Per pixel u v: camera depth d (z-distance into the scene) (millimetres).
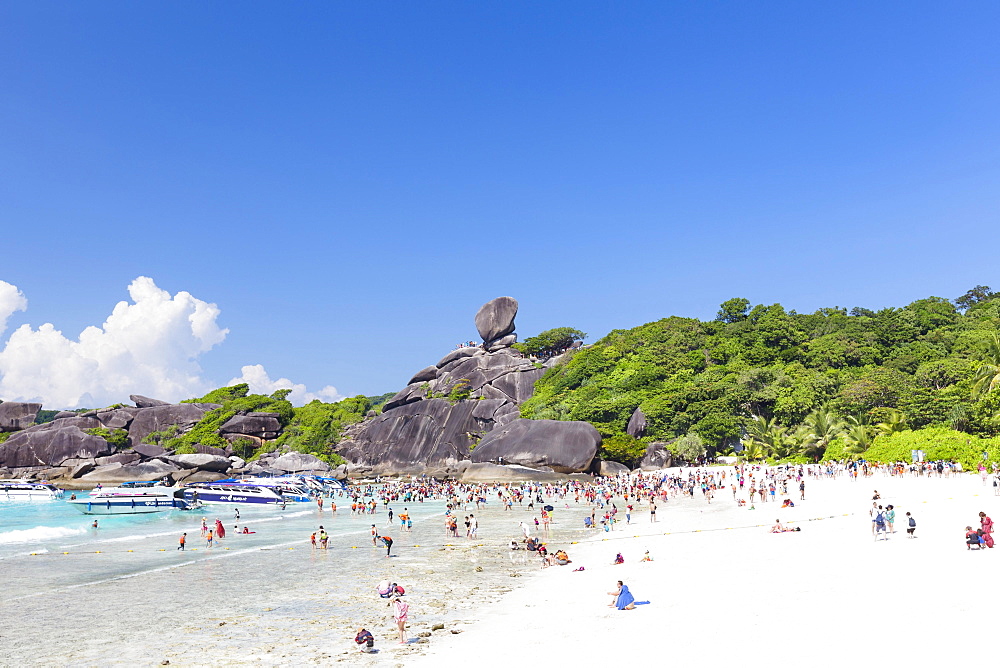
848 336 140750
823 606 17922
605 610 20484
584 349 156875
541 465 107500
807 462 96688
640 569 28453
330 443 149500
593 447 107000
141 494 71438
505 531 48969
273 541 44375
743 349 144375
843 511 45344
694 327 155750
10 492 90688
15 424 152125
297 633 19844
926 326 151500
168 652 18047
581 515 60125
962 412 83438
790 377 123125
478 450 115875
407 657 16719
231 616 22406
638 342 149000
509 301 168500
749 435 112375
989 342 91750
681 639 16031
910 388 101938
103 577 30875
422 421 139875
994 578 19250
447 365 161750
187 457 119562
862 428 90750
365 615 22141
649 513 58031
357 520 60125
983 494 47312
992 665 12203
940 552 24750
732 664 13688
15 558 37375
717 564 27609
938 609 16344
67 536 48094
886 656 13211
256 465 127688
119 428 150250
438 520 58500
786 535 35219
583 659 15109
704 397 117438
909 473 72625
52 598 25906
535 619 20078
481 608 22516
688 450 108188
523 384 150500
